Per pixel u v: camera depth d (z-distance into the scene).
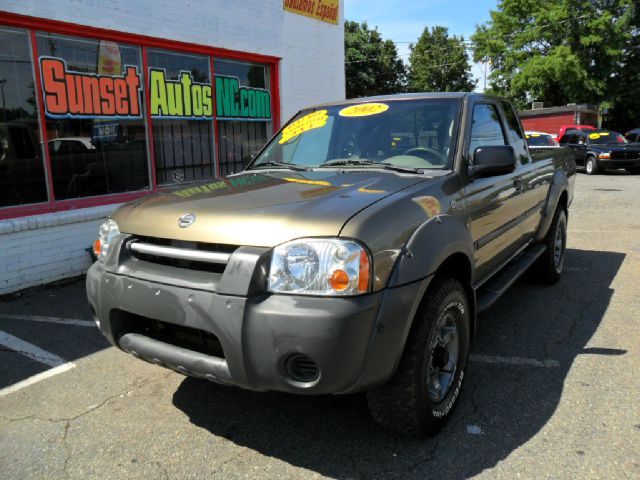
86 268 6.44
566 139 21.88
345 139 3.90
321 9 10.43
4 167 5.89
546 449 2.78
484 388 3.44
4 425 3.16
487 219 3.66
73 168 6.57
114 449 2.89
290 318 2.30
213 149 8.58
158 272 2.71
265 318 2.34
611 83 35.41
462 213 3.23
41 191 6.25
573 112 25.83
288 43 9.70
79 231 6.33
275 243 2.43
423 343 2.65
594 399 3.27
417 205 2.82
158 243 2.80
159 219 2.83
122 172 7.18
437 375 2.94
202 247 2.61
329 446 2.86
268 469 2.69
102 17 6.56
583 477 2.55
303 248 2.37
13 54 5.89
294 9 9.76
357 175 3.35
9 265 5.70
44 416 3.25
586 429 2.95
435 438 2.90
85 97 6.63
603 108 34.22
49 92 6.24
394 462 2.71
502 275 4.30
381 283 2.42
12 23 5.76
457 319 3.02
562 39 35.38
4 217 5.78
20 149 6.03
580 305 4.99
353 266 2.34
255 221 2.54
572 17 34.53
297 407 3.27
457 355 3.07
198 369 2.58
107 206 6.67
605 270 6.20
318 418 3.14
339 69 11.16
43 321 4.90
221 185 3.33
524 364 3.78
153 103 7.49
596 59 34.78
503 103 4.69
